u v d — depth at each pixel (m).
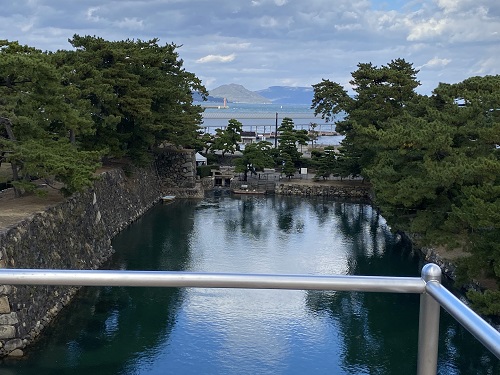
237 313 14.48
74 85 24.14
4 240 13.59
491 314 13.11
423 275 1.93
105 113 28.22
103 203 26.11
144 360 12.44
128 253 23.81
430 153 18.67
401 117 29.45
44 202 18.48
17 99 17.34
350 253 24.73
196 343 12.81
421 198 18.27
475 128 18.91
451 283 19.06
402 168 21.25
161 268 21.31
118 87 28.31
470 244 16.31
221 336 13.08
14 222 15.10
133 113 28.30
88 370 12.31
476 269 14.92
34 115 18.08
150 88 30.56
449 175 16.20
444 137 18.14
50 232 17.12
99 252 22.03
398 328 13.16
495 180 15.67
